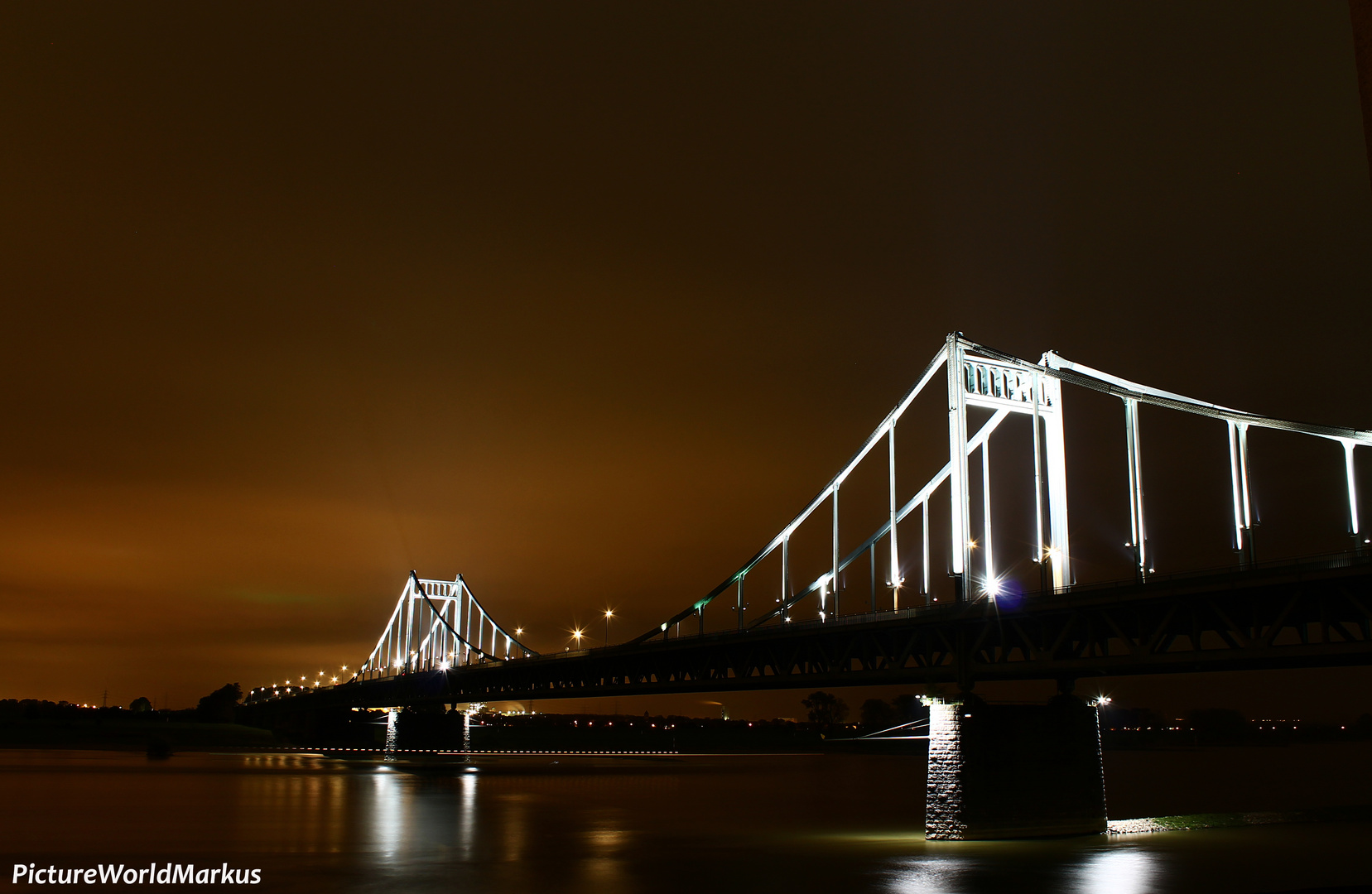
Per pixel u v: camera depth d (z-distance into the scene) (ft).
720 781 392.88
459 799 280.10
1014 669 164.04
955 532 188.85
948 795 170.71
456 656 506.07
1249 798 292.81
